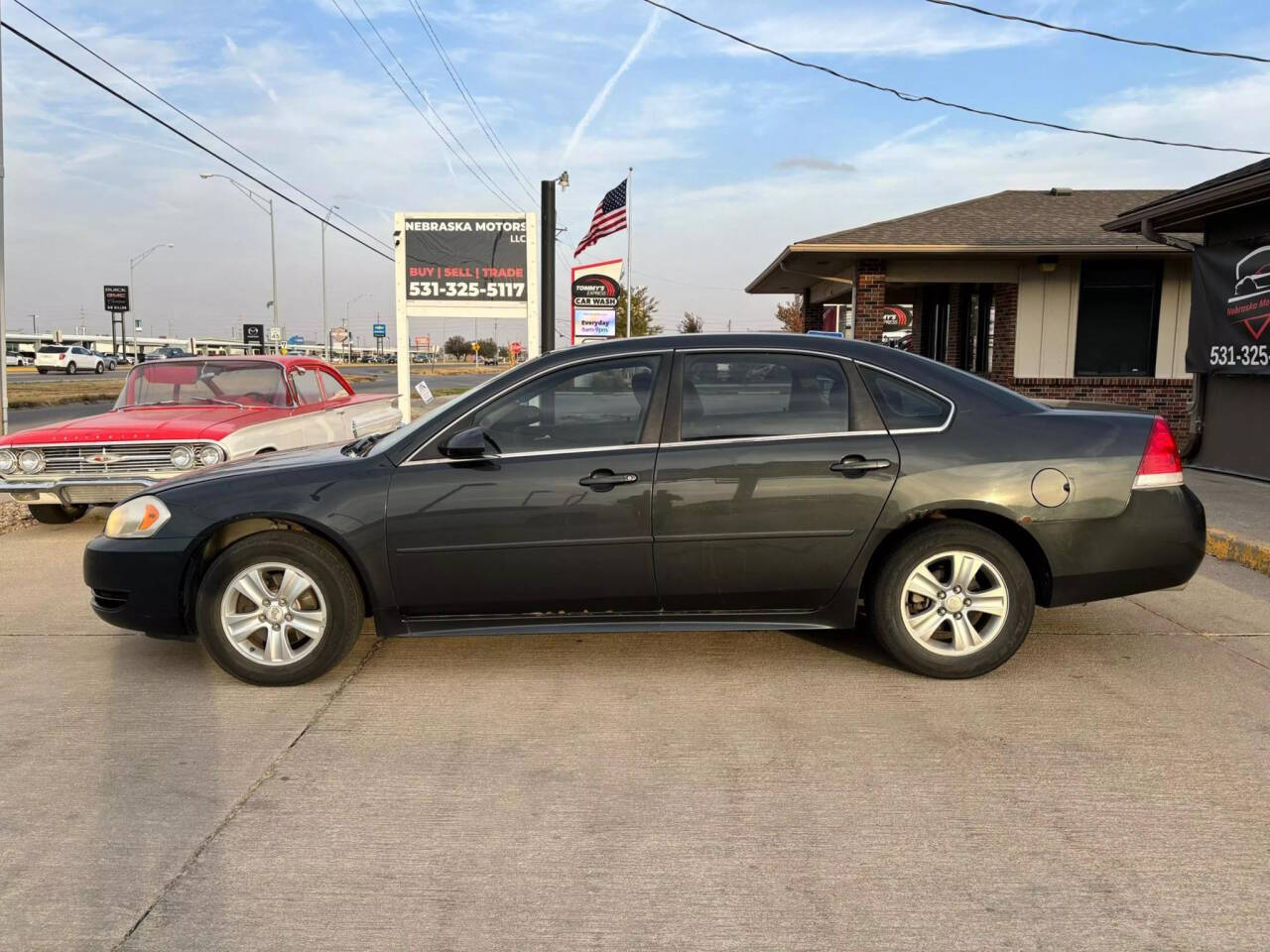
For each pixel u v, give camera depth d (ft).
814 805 10.69
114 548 14.62
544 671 15.17
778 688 14.28
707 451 14.15
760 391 14.47
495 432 14.43
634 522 14.08
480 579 14.25
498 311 52.16
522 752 12.19
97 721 13.32
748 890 9.05
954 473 13.96
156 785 11.35
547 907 8.82
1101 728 12.69
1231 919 8.48
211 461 25.77
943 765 11.64
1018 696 13.83
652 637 16.92
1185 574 14.40
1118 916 8.55
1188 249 36.37
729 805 10.71
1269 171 27.20
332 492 14.19
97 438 25.76
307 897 9.02
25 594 20.59
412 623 14.61
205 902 8.95
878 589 14.29
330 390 34.06
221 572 14.28
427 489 14.12
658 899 8.92
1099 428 14.37
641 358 14.61
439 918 8.67
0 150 41.19
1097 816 10.36
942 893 8.95
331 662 14.46
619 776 11.46
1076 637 16.58
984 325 58.08
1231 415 34.09
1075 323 51.65
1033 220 55.42
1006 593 14.12
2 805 10.88
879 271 51.78
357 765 11.87
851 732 12.65
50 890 9.18
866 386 14.46
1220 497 28.73
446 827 10.31
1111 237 50.14
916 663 14.38
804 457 14.06
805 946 8.19
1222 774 11.31
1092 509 14.02
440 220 51.52
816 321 78.23
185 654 16.35
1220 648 15.96
